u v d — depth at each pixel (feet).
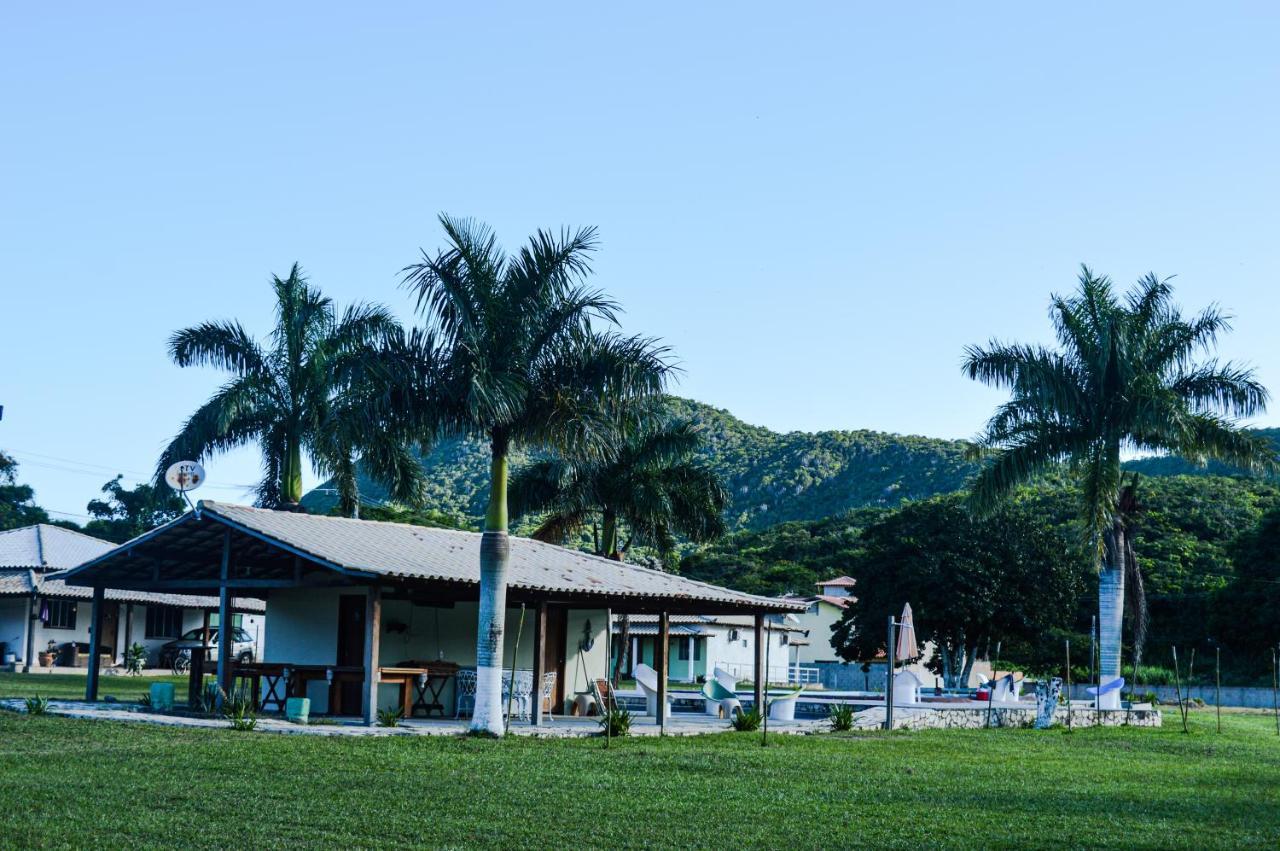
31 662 145.89
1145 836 42.60
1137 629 125.08
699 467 155.63
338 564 72.79
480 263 71.67
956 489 404.77
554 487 149.69
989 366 118.42
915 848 39.17
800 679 217.97
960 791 54.08
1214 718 131.03
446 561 84.43
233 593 93.04
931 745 79.51
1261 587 197.47
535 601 83.15
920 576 171.73
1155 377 114.42
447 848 37.22
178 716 78.07
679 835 40.60
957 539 172.76
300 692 83.56
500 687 73.56
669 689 168.25
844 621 183.42
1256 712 156.56
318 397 117.29
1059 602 172.45
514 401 69.77
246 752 59.21
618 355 72.69
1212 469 351.67
